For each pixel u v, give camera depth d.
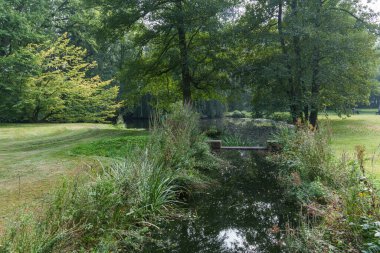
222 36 12.80
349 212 2.99
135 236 3.56
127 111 27.50
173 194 5.14
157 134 6.32
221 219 4.47
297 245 3.28
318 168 4.89
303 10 12.07
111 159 6.83
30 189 4.94
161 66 14.34
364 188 3.23
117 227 3.66
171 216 4.53
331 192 3.72
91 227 3.21
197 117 8.95
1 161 7.30
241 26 13.45
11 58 16.92
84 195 3.48
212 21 12.37
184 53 13.03
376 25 12.86
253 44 13.50
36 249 2.53
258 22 13.41
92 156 7.36
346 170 4.27
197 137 8.02
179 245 3.69
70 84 19.95
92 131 14.43
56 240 2.73
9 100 18.16
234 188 6.00
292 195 5.22
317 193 4.41
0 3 16.19
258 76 13.32
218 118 28.66
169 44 14.11
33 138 12.41
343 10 13.22
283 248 3.55
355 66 13.68
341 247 2.82
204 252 3.50
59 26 22.92
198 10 11.77
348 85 13.66
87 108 22.47
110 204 3.61
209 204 5.12
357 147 3.92
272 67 12.30
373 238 2.67
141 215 4.15
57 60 20.03
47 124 17.77
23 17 17.28
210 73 13.67
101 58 26.03
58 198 3.24
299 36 12.55
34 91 18.52
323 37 11.85
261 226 4.21
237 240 3.82
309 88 13.12
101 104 22.31
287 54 12.76
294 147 6.52
